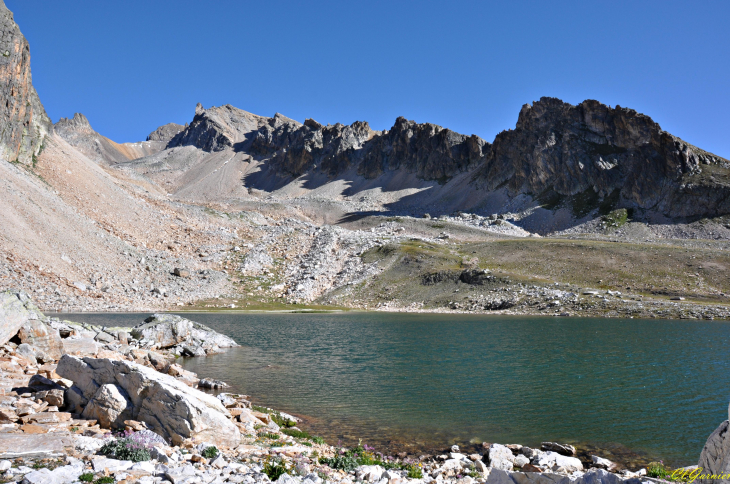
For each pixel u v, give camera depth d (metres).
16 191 119.12
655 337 57.62
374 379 35.09
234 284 141.75
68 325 40.50
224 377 35.66
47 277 99.06
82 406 18.64
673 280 106.06
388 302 124.62
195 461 13.65
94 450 13.74
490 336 61.06
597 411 26.41
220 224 192.38
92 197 160.38
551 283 111.19
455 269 132.62
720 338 56.25
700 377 35.16
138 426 16.42
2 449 12.86
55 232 116.75
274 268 158.38
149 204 188.75
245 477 12.27
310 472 13.88
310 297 138.00
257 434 19.30
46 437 14.23
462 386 32.62
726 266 107.94
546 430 23.09
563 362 41.81
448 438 21.66
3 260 94.06
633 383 33.38
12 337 27.38
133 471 11.75
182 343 48.00
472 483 14.91
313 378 35.34
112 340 41.06
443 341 56.84
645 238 172.75
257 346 53.84
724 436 9.13
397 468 16.89
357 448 19.28
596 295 99.81
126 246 138.38
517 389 31.77
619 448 20.64
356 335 64.38
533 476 10.23
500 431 22.86
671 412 26.28
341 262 161.75
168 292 122.12
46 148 170.50
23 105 154.50
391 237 183.25
